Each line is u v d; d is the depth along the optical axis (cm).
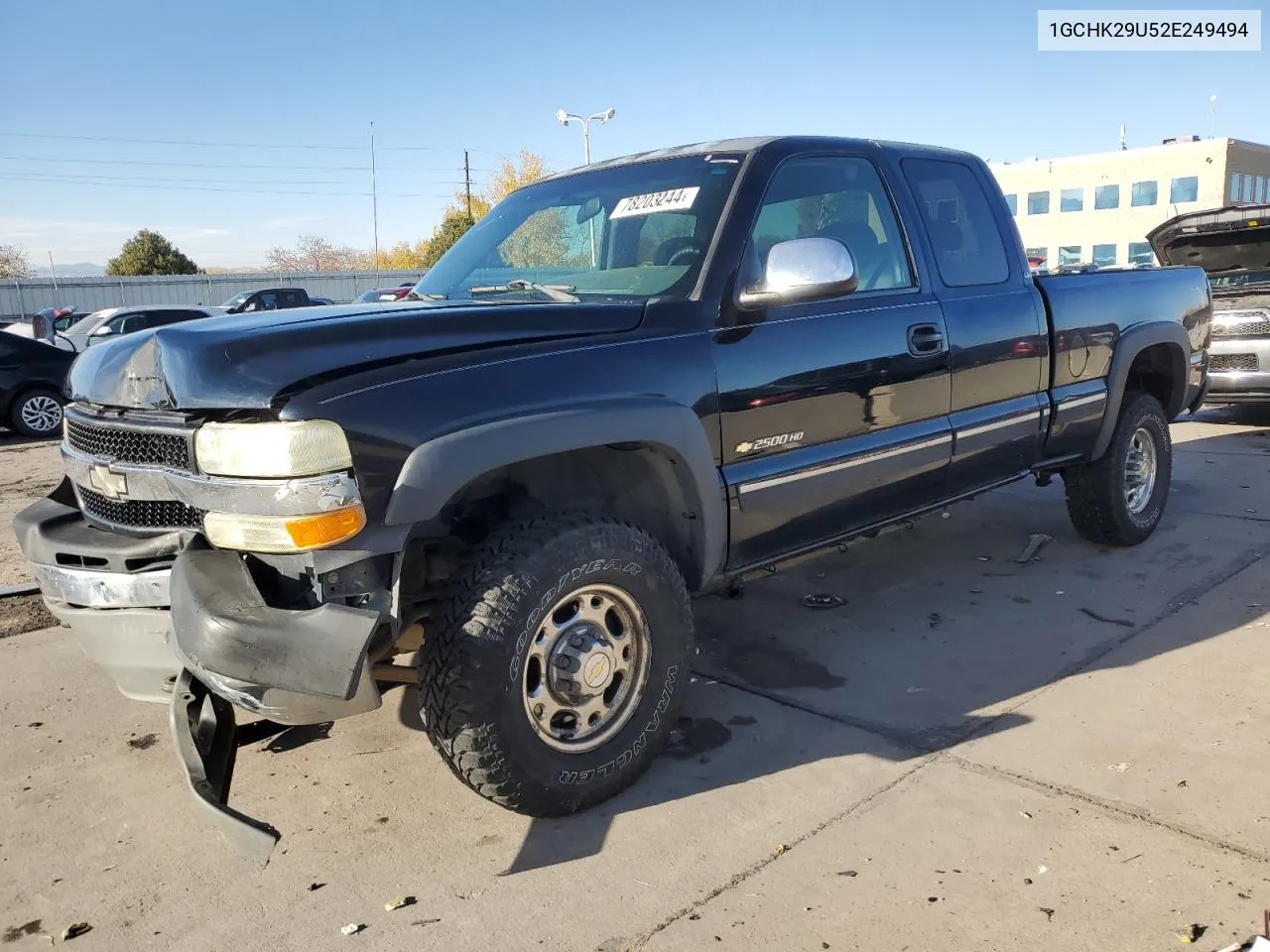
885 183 388
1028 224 5503
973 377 404
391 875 263
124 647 273
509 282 365
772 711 354
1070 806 282
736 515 318
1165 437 534
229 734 270
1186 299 545
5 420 1188
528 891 254
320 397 237
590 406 274
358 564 241
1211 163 4712
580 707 283
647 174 366
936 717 344
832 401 345
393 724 355
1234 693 350
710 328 310
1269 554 508
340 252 8688
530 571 262
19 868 272
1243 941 223
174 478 252
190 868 271
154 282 4081
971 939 228
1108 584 475
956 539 561
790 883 252
